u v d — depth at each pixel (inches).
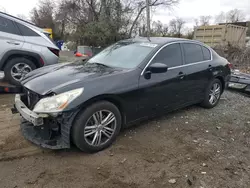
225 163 122.3
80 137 117.0
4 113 169.8
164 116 181.6
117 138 141.6
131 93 133.5
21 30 225.6
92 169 111.5
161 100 153.8
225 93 266.8
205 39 673.0
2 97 207.3
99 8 875.4
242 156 130.1
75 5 925.2
